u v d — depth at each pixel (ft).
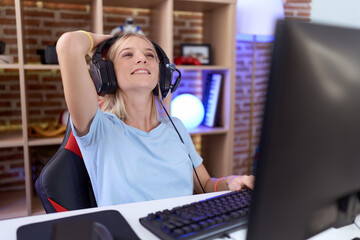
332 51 1.47
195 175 4.41
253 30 8.77
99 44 3.84
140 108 4.05
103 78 3.67
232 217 2.28
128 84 3.84
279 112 1.35
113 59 3.97
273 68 1.33
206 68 8.25
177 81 4.15
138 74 3.85
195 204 2.47
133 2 8.34
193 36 9.90
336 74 1.49
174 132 4.22
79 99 3.18
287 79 1.33
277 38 1.32
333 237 2.21
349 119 1.60
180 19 9.71
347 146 1.63
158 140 3.92
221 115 8.83
